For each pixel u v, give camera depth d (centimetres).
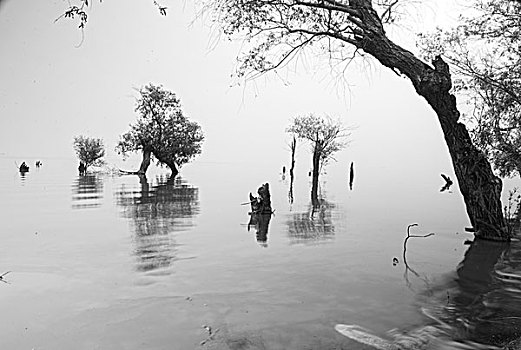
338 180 3788
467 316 800
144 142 4769
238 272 1071
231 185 3456
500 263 1131
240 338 724
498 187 1400
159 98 4803
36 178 4241
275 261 1166
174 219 1833
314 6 1473
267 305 859
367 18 1470
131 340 725
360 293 920
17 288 972
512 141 1531
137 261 1181
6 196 2702
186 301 884
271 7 1487
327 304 861
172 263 1157
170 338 729
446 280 1000
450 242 1373
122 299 900
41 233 1555
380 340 711
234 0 1436
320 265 1123
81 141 5641
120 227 1661
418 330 744
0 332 758
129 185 3506
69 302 888
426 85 1408
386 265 1120
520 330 738
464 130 1434
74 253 1268
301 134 3797
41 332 757
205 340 720
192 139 4953
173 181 3888
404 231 1550
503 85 1402
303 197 2556
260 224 1703
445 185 3231
